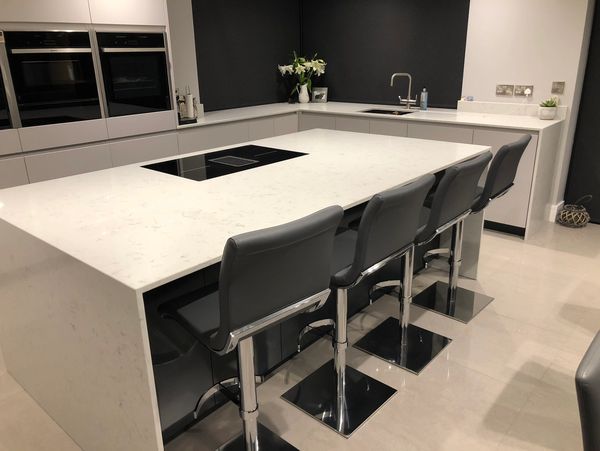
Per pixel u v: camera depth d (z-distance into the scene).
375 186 2.20
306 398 2.24
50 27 3.45
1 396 2.34
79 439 2.02
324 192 2.12
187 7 4.73
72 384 1.90
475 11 4.41
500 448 1.95
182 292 1.91
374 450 1.96
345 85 5.82
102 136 3.89
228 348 1.47
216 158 2.85
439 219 2.29
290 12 5.89
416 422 2.09
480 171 2.41
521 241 4.02
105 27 3.75
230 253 1.33
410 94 5.24
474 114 4.57
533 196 3.95
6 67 3.28
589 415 0.93
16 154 3.45
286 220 1.79
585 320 2.83
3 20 3.21
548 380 2.34
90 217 1.88
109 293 1.44
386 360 2.50
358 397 2.24
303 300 1.63
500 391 2.27
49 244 1.64
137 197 2.11
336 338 2.17
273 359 2.41
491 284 3.28
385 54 5.35
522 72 4.29
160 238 1.65
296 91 6.01
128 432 1.65
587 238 4.07
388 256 2.03
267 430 2.04
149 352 1.43
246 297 1.44
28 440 2.07
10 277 2.05
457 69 4.86
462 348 2.60
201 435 2.03
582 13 3.86
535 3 4.07
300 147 3.12
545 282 3.30
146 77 4.10
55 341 1.89
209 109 5.33
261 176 2.41
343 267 2.03
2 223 1.92
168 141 4.34
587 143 4.35
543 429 2.04
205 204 1.99
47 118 3.56
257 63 5.69
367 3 5.34
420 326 2.81
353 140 3.33
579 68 4.03
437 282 3.29
